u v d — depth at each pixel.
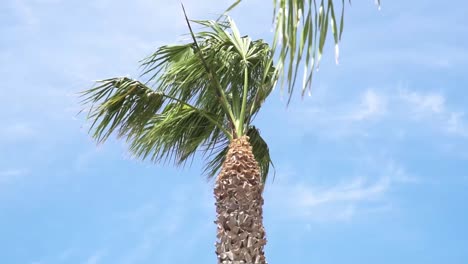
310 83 3.37
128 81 6.85
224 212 6.35
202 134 7.75
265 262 6.33
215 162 8.17
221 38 7.33
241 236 6.24
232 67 7.16
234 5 3.71
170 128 7.61
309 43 3.39
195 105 7.42
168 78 7.01
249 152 6.61
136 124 7.07
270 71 7.20
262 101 7.00
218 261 6.30
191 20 6.92
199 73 7.18
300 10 3.36
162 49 7.09
